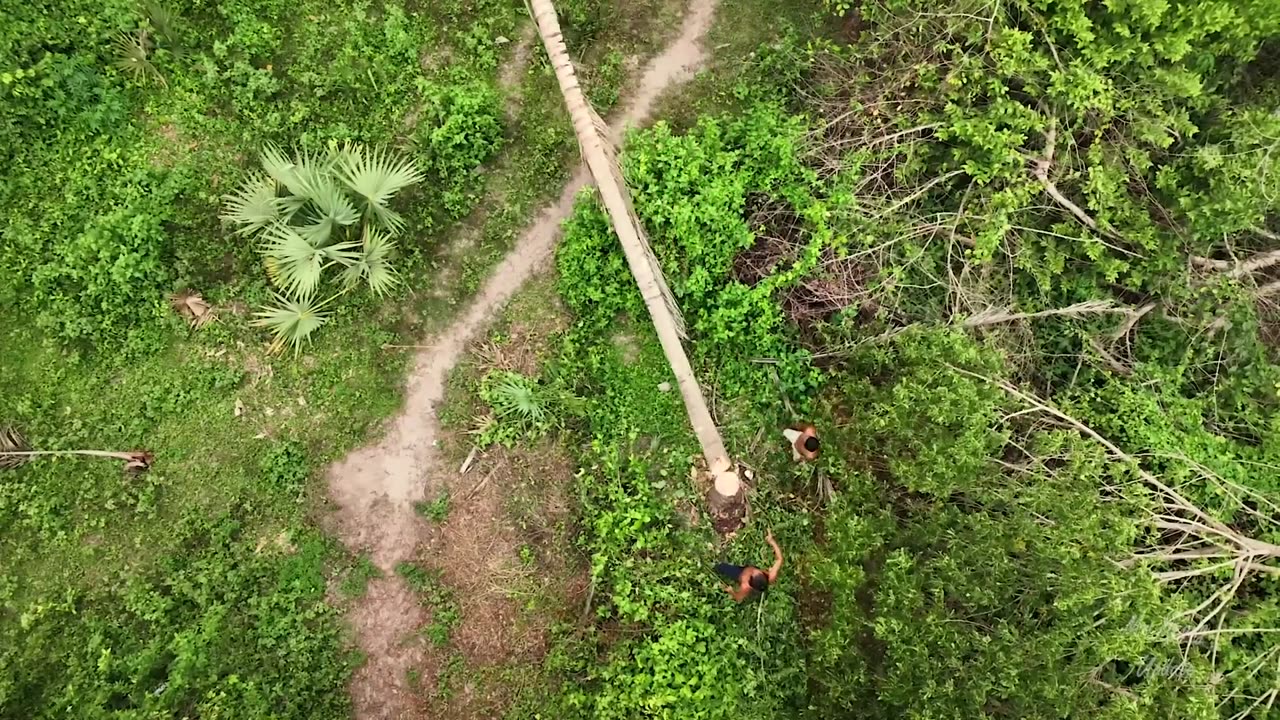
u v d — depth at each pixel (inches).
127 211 353.7
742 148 361.4
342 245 337.7
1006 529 288.5
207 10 369.4
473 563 362.6
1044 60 310.3
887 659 302.7
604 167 333.1
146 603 346.9
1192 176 321.4
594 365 367.9
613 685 343.9
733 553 358.9
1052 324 344.2
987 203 328.5
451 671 356.2
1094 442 311.9
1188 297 321.4
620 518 355.6
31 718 335.3
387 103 371.6
